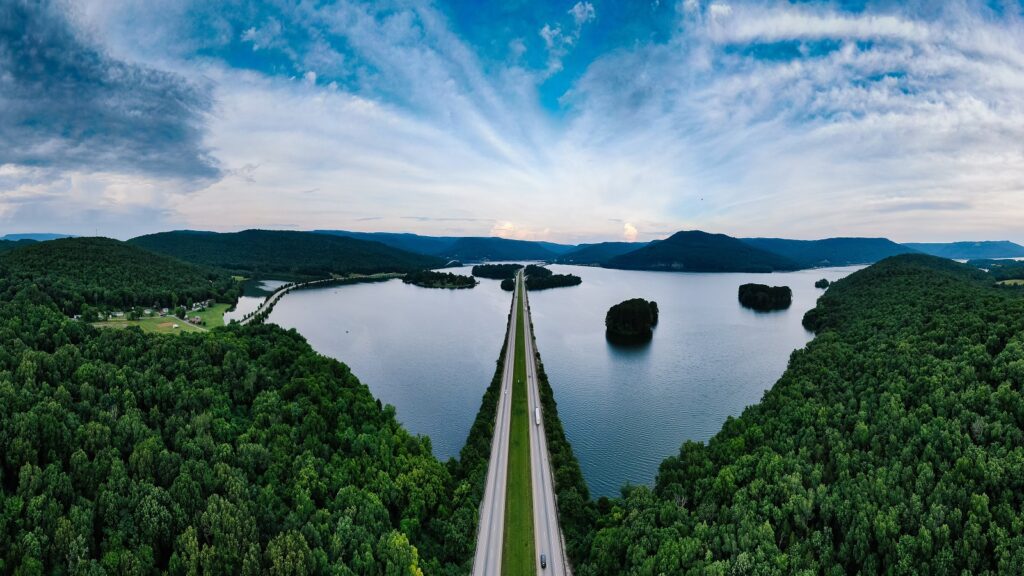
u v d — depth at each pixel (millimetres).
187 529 82375
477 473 127312
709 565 84938
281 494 100750
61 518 78125
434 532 109562
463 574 96062
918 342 153500
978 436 101500
